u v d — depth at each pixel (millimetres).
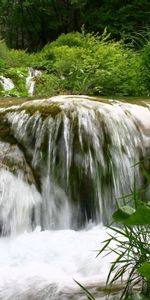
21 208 4066
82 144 4363
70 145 4355
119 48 10094
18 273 2844
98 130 4453
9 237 3941
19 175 4195
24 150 4414
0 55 10461
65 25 19062
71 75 7941
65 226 4238
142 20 15898
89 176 4328
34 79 8617
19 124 4543
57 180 4301
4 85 8234
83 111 4531
